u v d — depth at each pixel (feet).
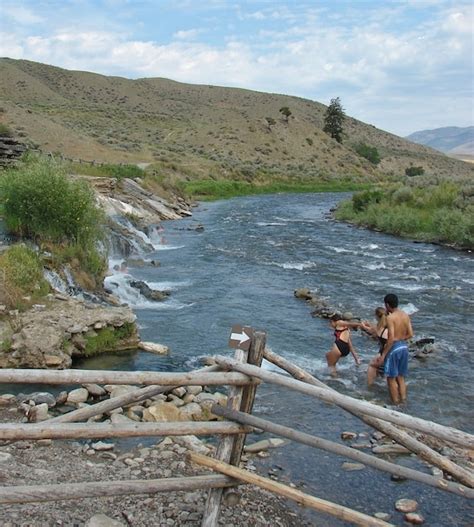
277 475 22.95
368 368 35.86
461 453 25.26
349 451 18.11
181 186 182.60
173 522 17.66
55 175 57.93
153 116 390.42
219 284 63.05
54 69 499.10
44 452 22.61
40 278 46.01
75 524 16.79
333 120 434.30
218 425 17.54
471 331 46.32
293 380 17.34
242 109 492.54
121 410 28.35
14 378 15.16
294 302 55.06
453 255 84.79
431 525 19.98
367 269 72.79
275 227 118.21
